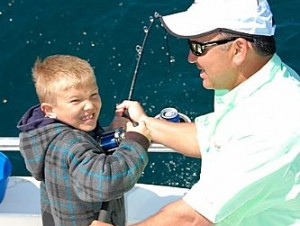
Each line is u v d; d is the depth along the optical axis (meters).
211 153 2.26
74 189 2.25
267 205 2.21
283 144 2.12
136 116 2.66
